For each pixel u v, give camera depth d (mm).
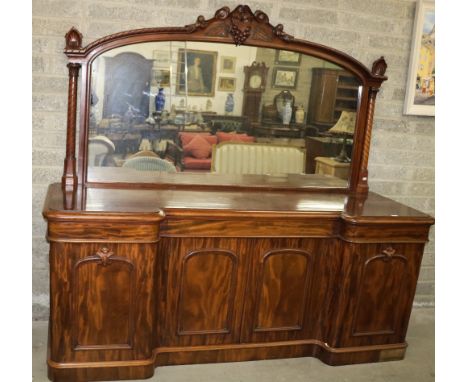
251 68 2391
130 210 1948
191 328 2209
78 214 1865
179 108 2359
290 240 2215
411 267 2332
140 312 2045
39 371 2131
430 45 2664
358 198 2537
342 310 2285
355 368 2354
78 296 1975
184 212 2031
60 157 2381
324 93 2502
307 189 2584
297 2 2463
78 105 2283
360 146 2609
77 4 2232
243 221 2117
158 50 2275
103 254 1940
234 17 2291
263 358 2340
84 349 2029
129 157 2350
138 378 2111
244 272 2193
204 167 2443
